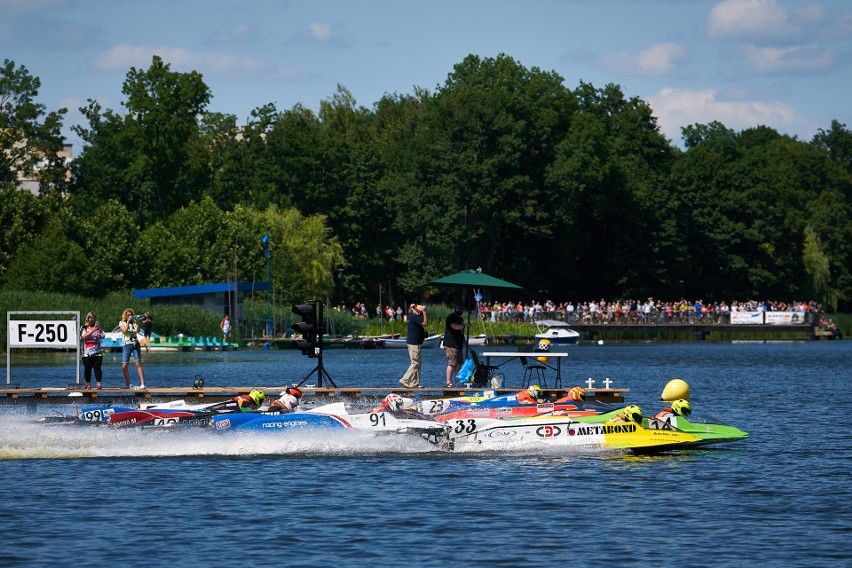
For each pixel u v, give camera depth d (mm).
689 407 45906
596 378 87375
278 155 190000
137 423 42562
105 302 128750
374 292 189125
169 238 155000
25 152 171875
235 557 27594
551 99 198875
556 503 33688
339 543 28859
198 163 184875
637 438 44094
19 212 144375
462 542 29062
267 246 139500
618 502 33906
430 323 156625
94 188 178250
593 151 190875
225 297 135500
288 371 90375
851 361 116312
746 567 27000
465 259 184000
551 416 44062
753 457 42875
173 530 30156
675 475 38500
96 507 32812
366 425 43094
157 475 37750
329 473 38344
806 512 32719
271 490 35312
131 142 175125
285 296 149375
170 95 173750
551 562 27312
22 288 132250
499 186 179625
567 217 188000
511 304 170375
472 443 43219
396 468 39531
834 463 41375
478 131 179125
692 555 27984
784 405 64500
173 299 134125
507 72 199750
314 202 188625
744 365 108438
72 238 145500
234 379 80500
